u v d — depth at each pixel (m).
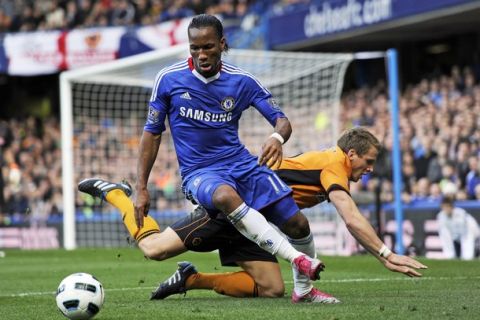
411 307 19.69
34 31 88.19
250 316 18.78
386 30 65.69
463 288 25.69
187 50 49.50
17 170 73.69
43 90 99.56
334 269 35.38
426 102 62.88
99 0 84.75
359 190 54.56
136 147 63.84
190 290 25.22
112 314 20.11
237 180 21.52
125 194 23.36
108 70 52.53
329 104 59.62
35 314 21.00
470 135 54.22
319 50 75.31
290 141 59.94
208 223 22.44
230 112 21.53
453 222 49.16
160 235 22.66
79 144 62.81
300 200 22.44
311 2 70.06
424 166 55.75
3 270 38.97
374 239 20.36
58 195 70.56
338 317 18.22
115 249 54.91
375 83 76.75
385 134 59.62
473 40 68.75
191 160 21.72
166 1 80.94
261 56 50.28
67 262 44.09
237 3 77.62
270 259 22.88
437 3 59.31
